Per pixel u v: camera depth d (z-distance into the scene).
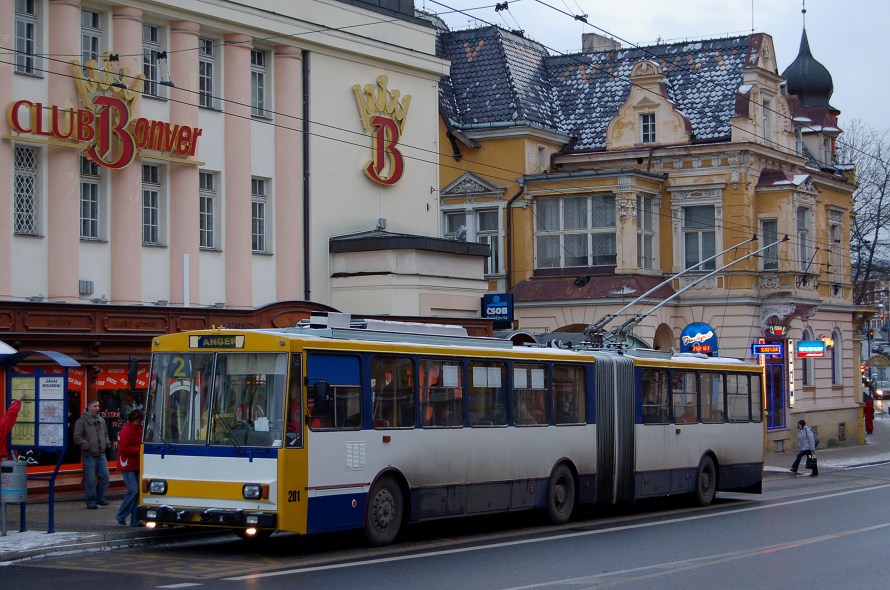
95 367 26.41
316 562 17.92
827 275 55.44
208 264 30.70
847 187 57.44
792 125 52.53
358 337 19.95
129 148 28.16
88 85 27.44
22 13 26.70
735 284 47.91
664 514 27.23
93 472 24.20
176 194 29.72
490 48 51.03
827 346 55.38
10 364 20.61
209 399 18.91
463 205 49.25
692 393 29.27
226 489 18.47
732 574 17.23
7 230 26.08
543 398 24.19
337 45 33.94
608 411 26.08
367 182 35.28
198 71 30.38
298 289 33.00
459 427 21.75
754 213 48.69
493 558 18.69
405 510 20.55
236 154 31.25
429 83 37.59
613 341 28.81
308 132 33.38
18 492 19.73
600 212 47.34
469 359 22.20
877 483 38.44
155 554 18.92
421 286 34.41
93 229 28.16
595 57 52.84
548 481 24.14
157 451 19.09
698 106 49.44
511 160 48.50
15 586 15.33
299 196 33.09
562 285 47.38
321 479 18.72
